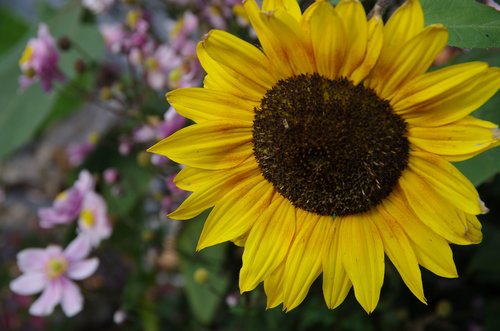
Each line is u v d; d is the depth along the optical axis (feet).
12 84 2.32
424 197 1.28
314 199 1.33
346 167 1.29
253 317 1.88
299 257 1.35
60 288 1.90
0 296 2.54
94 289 2.38
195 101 1.29
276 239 1.35
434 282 1.99
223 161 1.33
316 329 1.83
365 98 1.26
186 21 1.87
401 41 1.19
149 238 1.95
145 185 2.16
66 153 3.10
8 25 3.29
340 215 1.34
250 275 1.35
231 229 1.35
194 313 2.09
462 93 1.21
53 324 2.64
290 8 1.23
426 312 1.96
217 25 1.85
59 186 3.01
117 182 2.03
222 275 1.93
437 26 1.16
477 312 1.98
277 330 1.83
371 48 1.21
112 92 1.95
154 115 1.90
